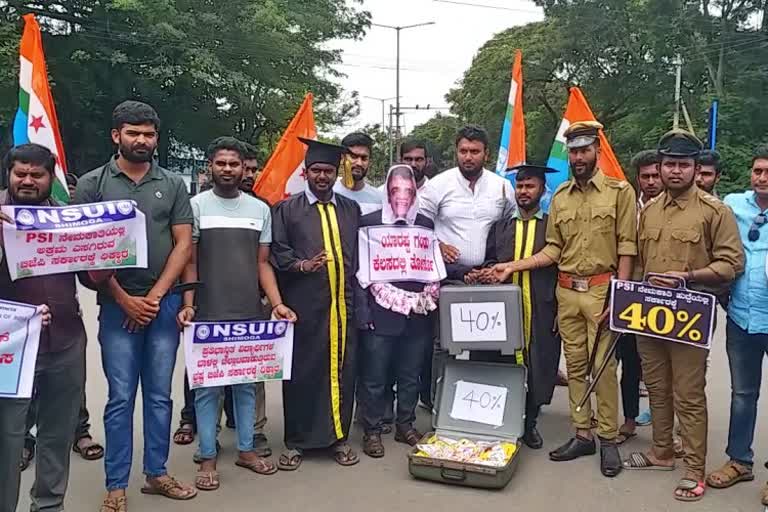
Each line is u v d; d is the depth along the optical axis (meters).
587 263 4.77
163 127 27.80
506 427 4.95
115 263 3.74
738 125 25.19
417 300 4.99
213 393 4.52
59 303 3.68
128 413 4.07
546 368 5.09
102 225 3.69
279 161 6.05
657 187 5.60
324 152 4.78
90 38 25.11
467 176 5.32
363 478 4.67
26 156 3.53
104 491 4.43
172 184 4.13
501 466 4.44
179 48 24.62
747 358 4.46
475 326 4.88
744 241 4.39
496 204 5.34
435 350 5.80
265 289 4.70
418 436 5.32
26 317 3.46
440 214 5.39
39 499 3.84
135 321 4.00
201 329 4.36
